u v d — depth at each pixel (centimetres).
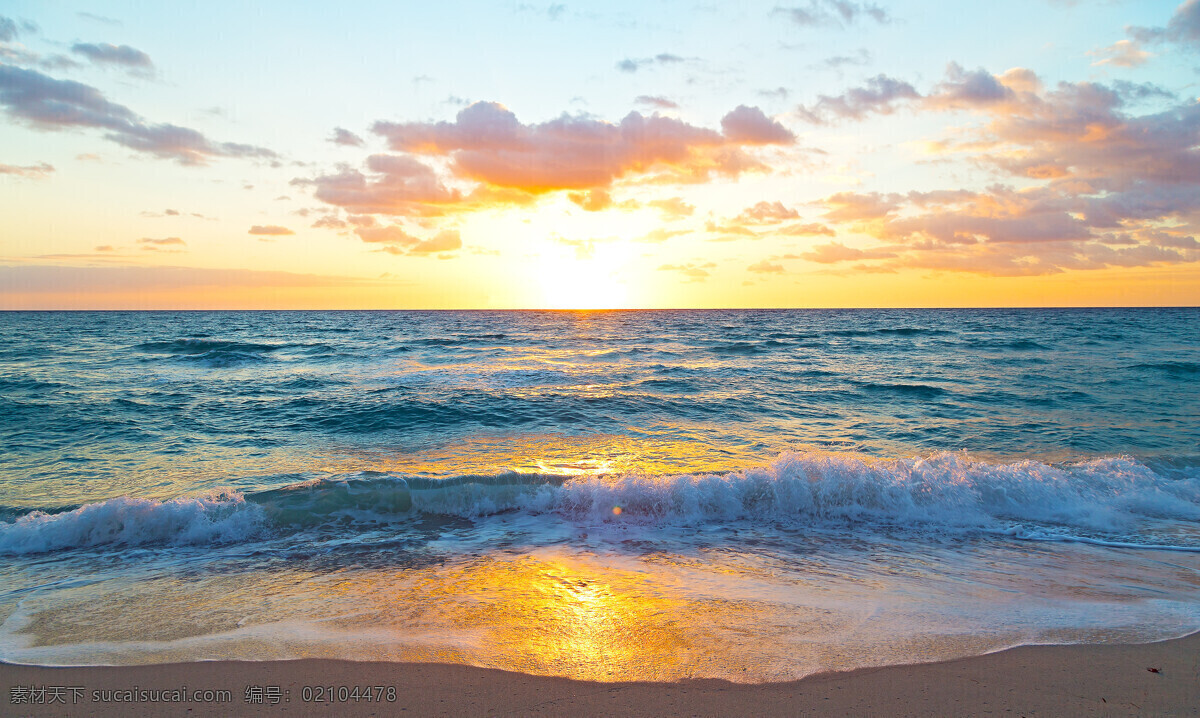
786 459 819
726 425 1361
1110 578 535
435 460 1021
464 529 688
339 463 997
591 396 1702
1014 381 1972
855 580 532
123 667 377
